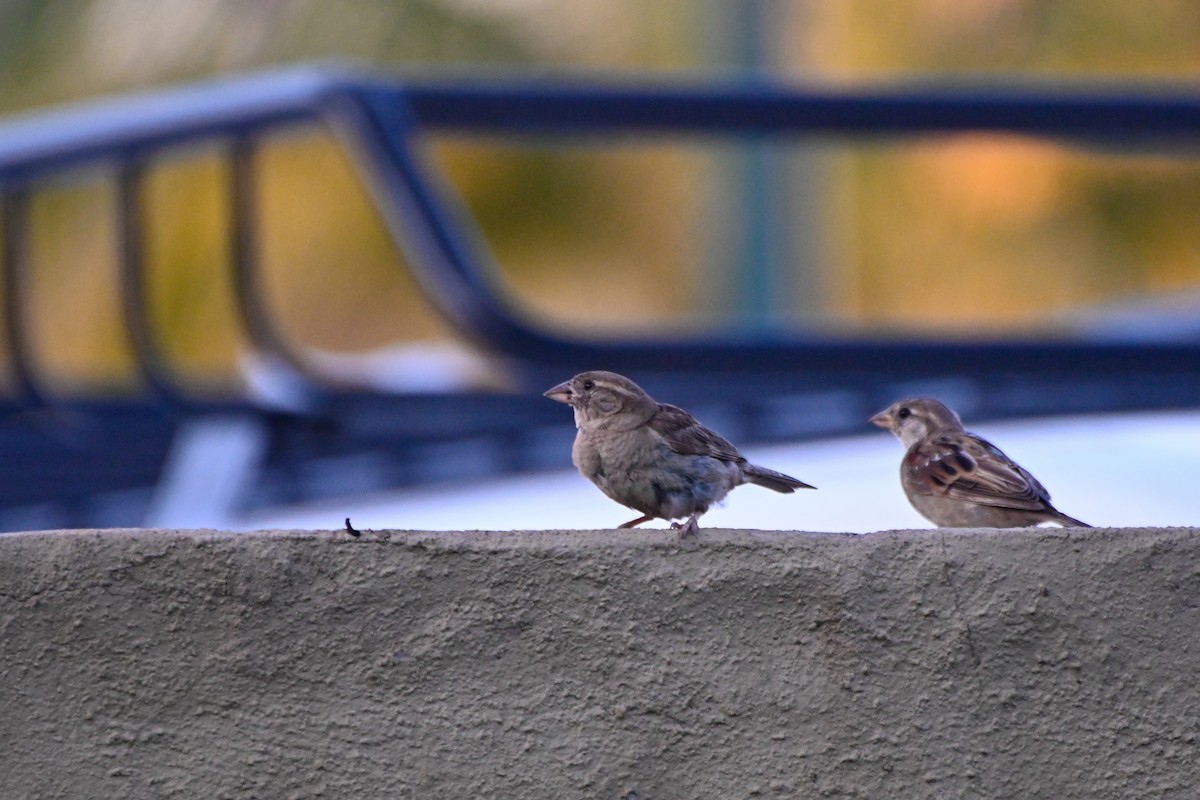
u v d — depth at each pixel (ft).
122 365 80.79
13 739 17.31
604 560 17.78
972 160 87.92
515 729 17.51
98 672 17.43
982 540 17.99
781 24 85.97
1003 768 17.52
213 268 79.41
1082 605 17.78
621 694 17.58
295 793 17.35
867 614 17.74
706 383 43.45
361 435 44.24
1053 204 88.89
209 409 43.45
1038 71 87.92
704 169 85.97
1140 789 17.51
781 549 17.87
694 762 17.49
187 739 17.38
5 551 17.56
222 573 17.63
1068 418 43.60
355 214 86.74
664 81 42.19
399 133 40.06
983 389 43.47
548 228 90.38
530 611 17.69
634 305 89.20
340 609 17.65
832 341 40.88
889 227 88.63
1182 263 88.63
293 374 44.24
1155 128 42.63
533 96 41.60
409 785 17.40
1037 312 88.48
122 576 17.56
